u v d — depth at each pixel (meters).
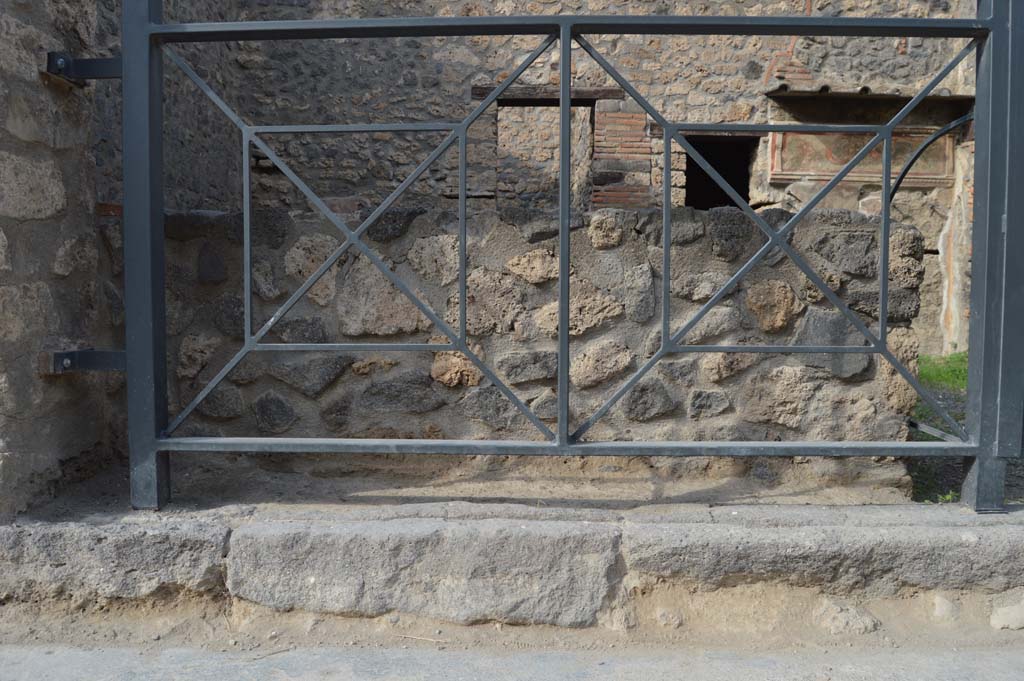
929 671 1.96
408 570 2.15
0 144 2.13
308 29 2.22
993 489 2.28
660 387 2.77
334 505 2.37
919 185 7.41
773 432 2.78
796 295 2.77
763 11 7.00
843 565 2.14
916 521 2.23
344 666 2.00
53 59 2.31
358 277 2.78
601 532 2.16
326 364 2.79
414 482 2.69
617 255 2.76
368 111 6.91
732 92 7.12
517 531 2.16
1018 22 2.15
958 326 7.34
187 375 2.82
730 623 2.14
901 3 6.99
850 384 2.77
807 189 7.29
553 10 6.85
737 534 2.14
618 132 7.03
